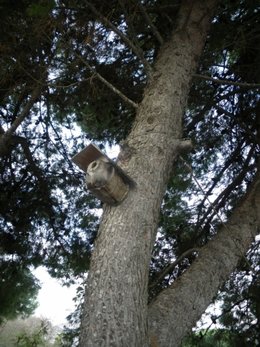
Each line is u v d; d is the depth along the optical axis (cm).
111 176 273
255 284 604
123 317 243
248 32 522
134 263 267
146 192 297
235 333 633
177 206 714
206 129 667
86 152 276
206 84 605
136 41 409
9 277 702
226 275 364
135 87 574
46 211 679
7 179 657
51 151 693
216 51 536
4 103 591
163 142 333
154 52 559
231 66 588
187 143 340
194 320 313
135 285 259
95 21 448
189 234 662
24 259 700
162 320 293
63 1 441
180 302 313
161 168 319
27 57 473
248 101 628
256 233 418
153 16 520
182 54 414
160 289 591
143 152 321
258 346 581
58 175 694
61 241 707
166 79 387
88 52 501
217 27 514
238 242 392
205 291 334
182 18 459
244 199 460
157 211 303
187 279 339
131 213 283
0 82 479
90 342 235
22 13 436
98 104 591
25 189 664
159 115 352
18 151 680
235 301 648
